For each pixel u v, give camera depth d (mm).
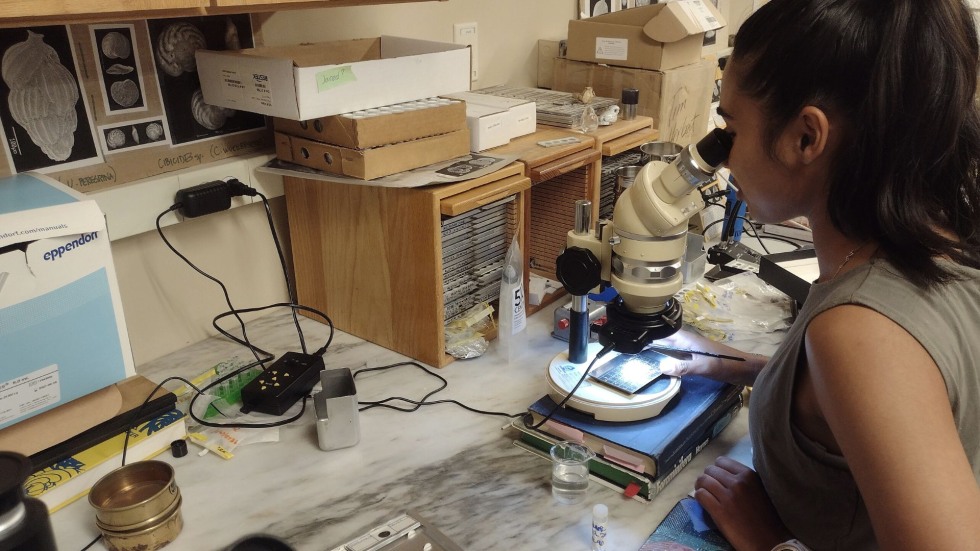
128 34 1244
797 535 916
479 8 1879
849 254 754
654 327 1073
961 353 664
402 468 1097
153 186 1312
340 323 1534
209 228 1459
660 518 992
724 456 1131
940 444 597
